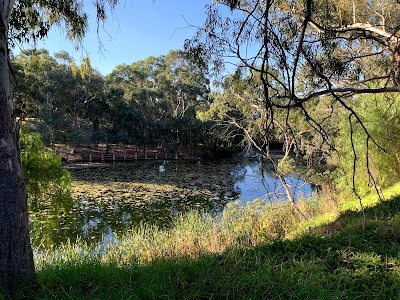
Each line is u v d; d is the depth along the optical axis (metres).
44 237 9.30
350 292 3.49
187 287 3.48
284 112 9.51
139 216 14.05
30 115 33.22
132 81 44.62
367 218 6.56
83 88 34.38
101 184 20.94
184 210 15.10
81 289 3.24
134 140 36.19
